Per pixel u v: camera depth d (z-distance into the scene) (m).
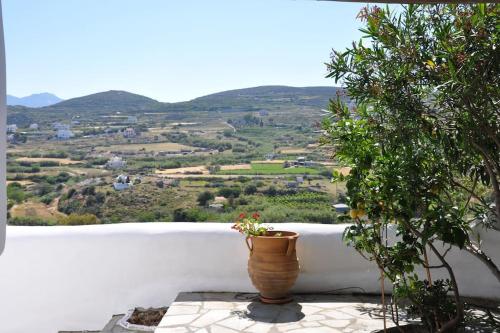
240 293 5.09
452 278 3.62
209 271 5.13
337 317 4.34
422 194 3.39
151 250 5.10
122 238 5.09
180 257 5.12
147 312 4.86
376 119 3.59
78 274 5.05
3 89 1.99
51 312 5.03
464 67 3.12
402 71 3.41
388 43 3.46
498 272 3.90
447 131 3.45
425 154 3.47
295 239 4.68
